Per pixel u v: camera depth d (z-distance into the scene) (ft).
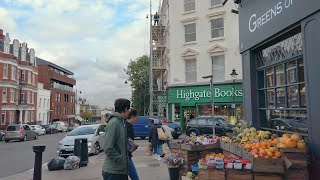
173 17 110.32
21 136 108.37
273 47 27.09
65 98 280.31
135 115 26.96
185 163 28.48
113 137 15.84
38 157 29.73
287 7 22.09
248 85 30.73
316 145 19.11
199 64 104.22
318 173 18.81
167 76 121.60
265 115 29.30
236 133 30.22
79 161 41.75
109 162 16.30
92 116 416.05
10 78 174.29
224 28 100.78
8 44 176.76
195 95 103.60
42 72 246.88
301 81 22.77
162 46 133.59
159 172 35.27
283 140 20.42
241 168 20.56
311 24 19.45
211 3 103.96
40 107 221.66
